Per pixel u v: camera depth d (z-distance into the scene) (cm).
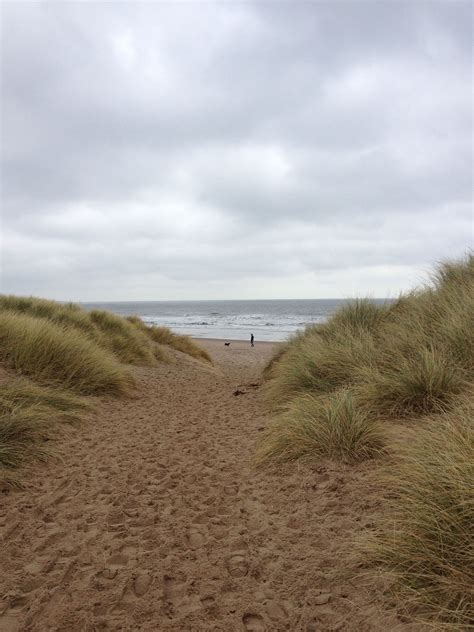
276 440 484
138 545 317
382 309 884
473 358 540
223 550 305
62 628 232
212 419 706
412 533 257
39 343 812
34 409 602
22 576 281
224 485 423
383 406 508
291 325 6025
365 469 395
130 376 983
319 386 652
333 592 248
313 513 342
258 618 236
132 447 553
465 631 197
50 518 361
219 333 4944
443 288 764
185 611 243
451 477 282
